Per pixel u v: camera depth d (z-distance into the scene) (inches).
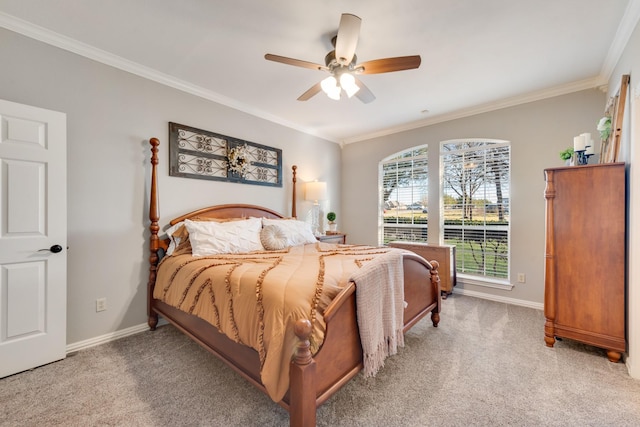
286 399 52.7
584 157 94.4
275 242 112.7
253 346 57.5
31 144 75.9
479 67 100.8
